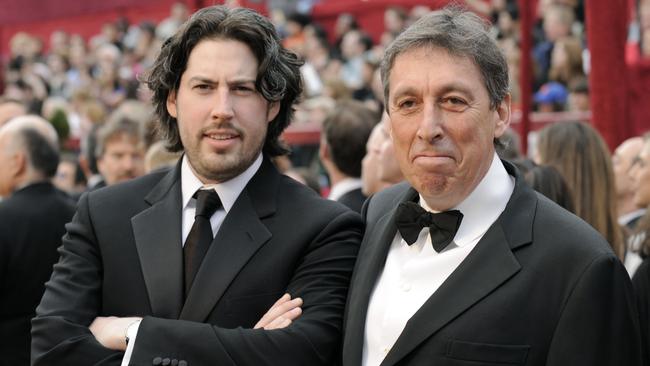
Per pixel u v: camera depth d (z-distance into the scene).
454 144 2.07
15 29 13.42
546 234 2.06
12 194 3.72
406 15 8.88
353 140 3.92
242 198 2.54
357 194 3.95
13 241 3.58
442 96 2.06
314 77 8.26
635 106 5.13
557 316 1.97
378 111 4.66
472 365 1.98
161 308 2.43
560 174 2.94
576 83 6.42
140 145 4.44
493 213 2.15
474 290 2.04
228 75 2.44
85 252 2.56
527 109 4.38
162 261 2.47
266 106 2.55
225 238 2.47
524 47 4.37
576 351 1.92
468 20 2.11
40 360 2.41
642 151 3.56
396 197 2.48
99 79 11.10
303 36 9.85
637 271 2.70
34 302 3.62
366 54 9.05
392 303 2.18
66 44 12.65
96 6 10.69
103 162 4.48
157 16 12.10
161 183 2.64
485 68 2.08
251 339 2.31
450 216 2.15
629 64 5.16
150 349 2.30
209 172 2.49
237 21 2.46
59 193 3.82
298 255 2.48
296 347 2.33
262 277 2.45
